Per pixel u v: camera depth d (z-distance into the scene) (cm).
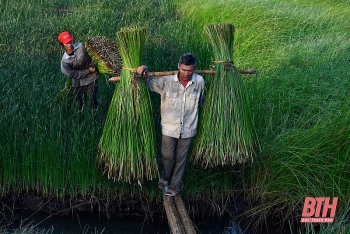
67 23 874
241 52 737
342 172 514
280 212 530
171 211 476
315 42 805
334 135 516
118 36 444
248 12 876
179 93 454
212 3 920
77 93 569
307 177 516
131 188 530
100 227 527
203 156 468
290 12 922
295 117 596
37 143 529
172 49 732
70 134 536
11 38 804
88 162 524
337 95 625
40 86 608
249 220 531
